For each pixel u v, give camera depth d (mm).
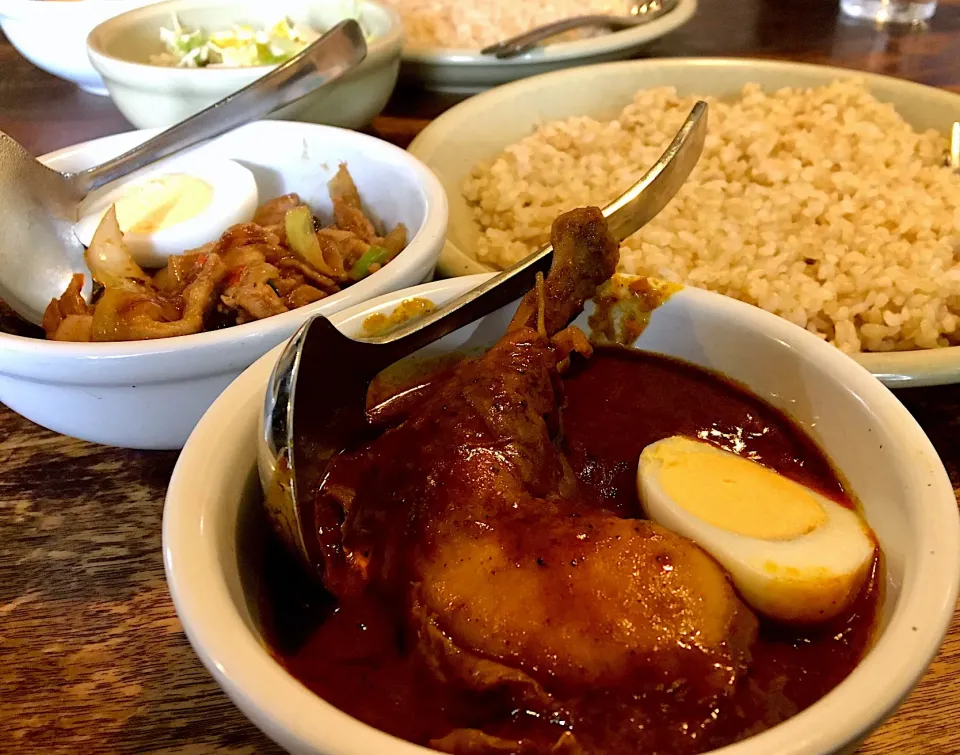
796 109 445
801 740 133
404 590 186
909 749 197
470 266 296
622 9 578
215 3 470
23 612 231
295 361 190
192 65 431
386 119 483
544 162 417
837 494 209
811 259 344
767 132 413
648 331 248
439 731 167
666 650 165
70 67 490
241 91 333
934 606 155
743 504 197
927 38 580
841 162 396
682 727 162
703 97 469
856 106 436
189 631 154
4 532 255
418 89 519
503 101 445
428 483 196
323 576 195
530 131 458
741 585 183
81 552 248
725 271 323
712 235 347
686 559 178
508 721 166
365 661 182
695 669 165
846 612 183
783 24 611
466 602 176
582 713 163
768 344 226
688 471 205
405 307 239
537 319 226
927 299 306
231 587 171
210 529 176
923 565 165
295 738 137
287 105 351
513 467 197
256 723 143
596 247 232
